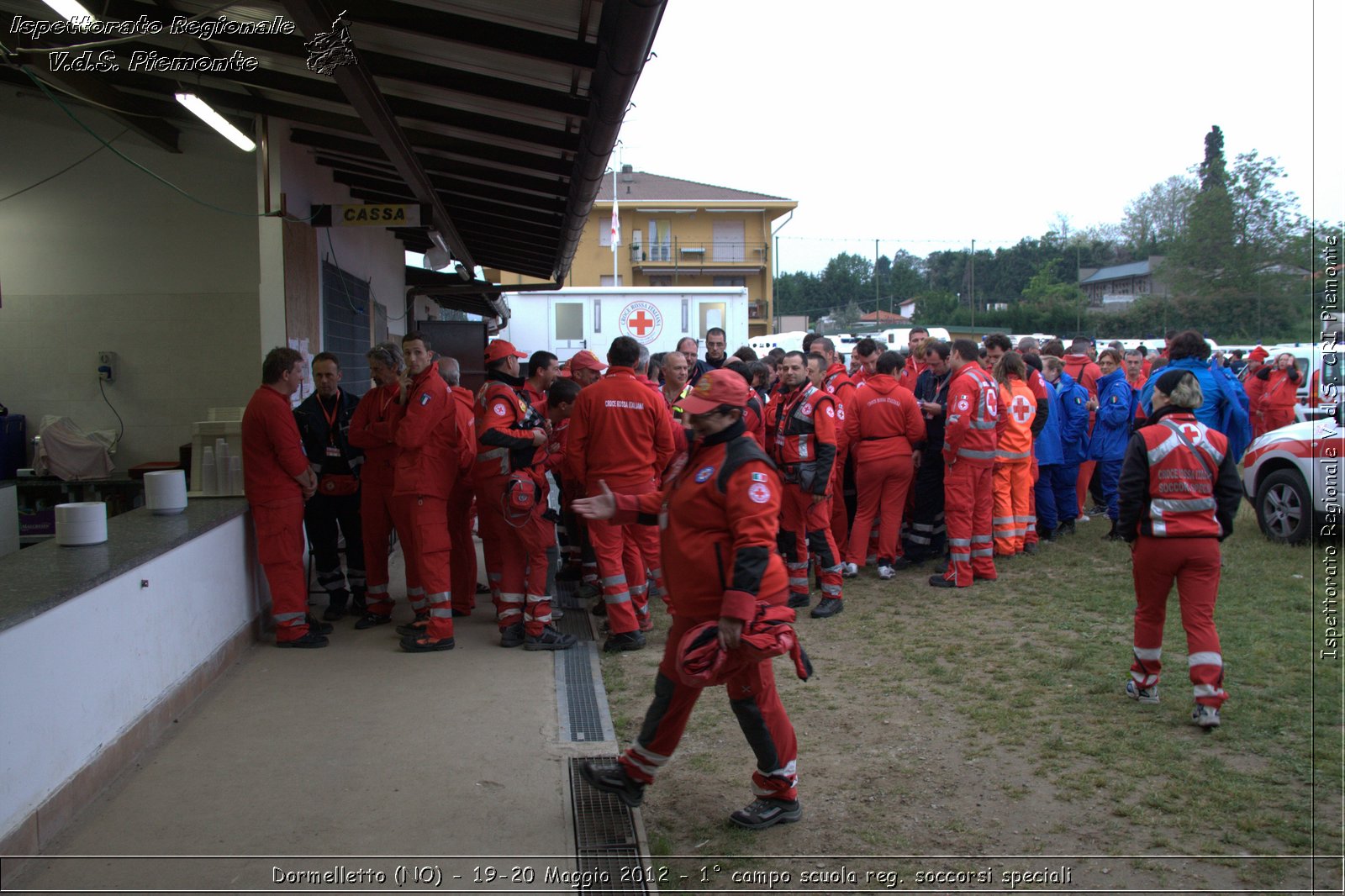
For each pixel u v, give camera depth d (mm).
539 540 6207
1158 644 5035
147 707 4551
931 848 3650
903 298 58406
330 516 6969
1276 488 9320
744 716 3781
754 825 3818
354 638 6539
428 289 16375
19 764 3396
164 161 9188
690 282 51469
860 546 8453
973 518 8078
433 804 3961
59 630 3695
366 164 9352
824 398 7047
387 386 6562
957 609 7250
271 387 6031
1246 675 5457
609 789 3822
